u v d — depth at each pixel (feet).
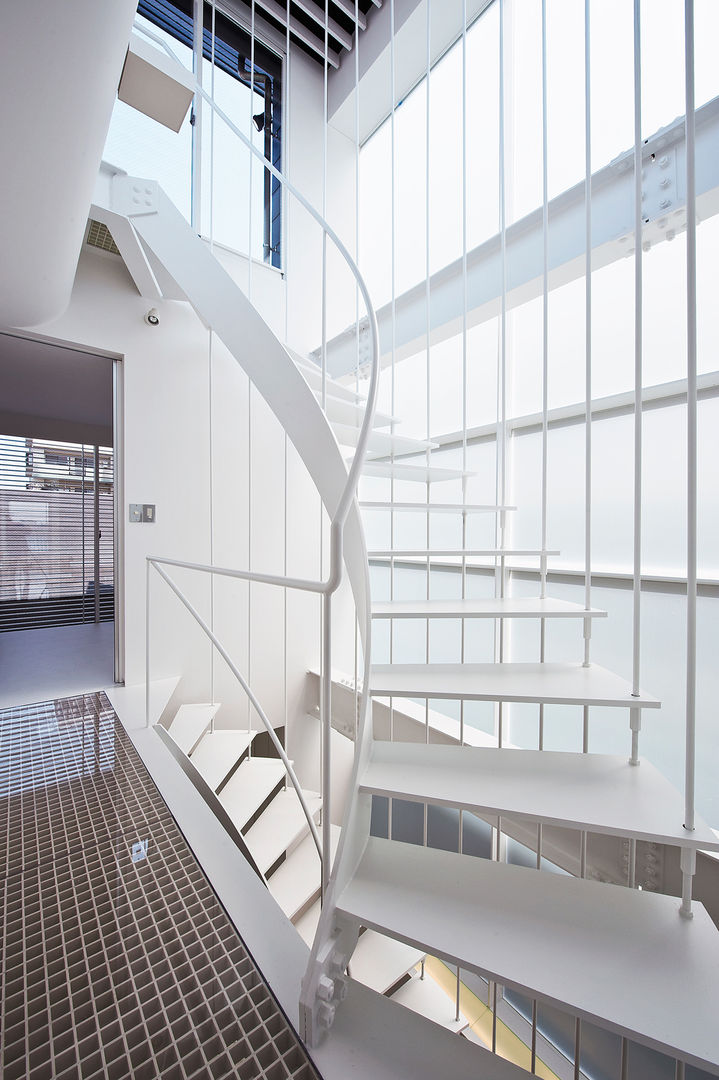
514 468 8.59
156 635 8.48
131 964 2.99
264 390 4.47
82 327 7.62
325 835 2.81
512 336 8.54
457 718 9.41
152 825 4.36
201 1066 2.44
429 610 4.36
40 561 13.70
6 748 5.77
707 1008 2.28
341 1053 2.54
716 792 5.86
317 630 10.99
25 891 3.57
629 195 4.91
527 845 7.01
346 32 10.98
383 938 6.50
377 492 11.78
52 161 3.57
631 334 6.75
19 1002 2.72
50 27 2.62
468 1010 8.32
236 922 3.32
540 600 5.11
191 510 8.88
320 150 11.35
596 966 2.51
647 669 6.65
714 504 5.87
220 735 8.07
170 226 5.34
